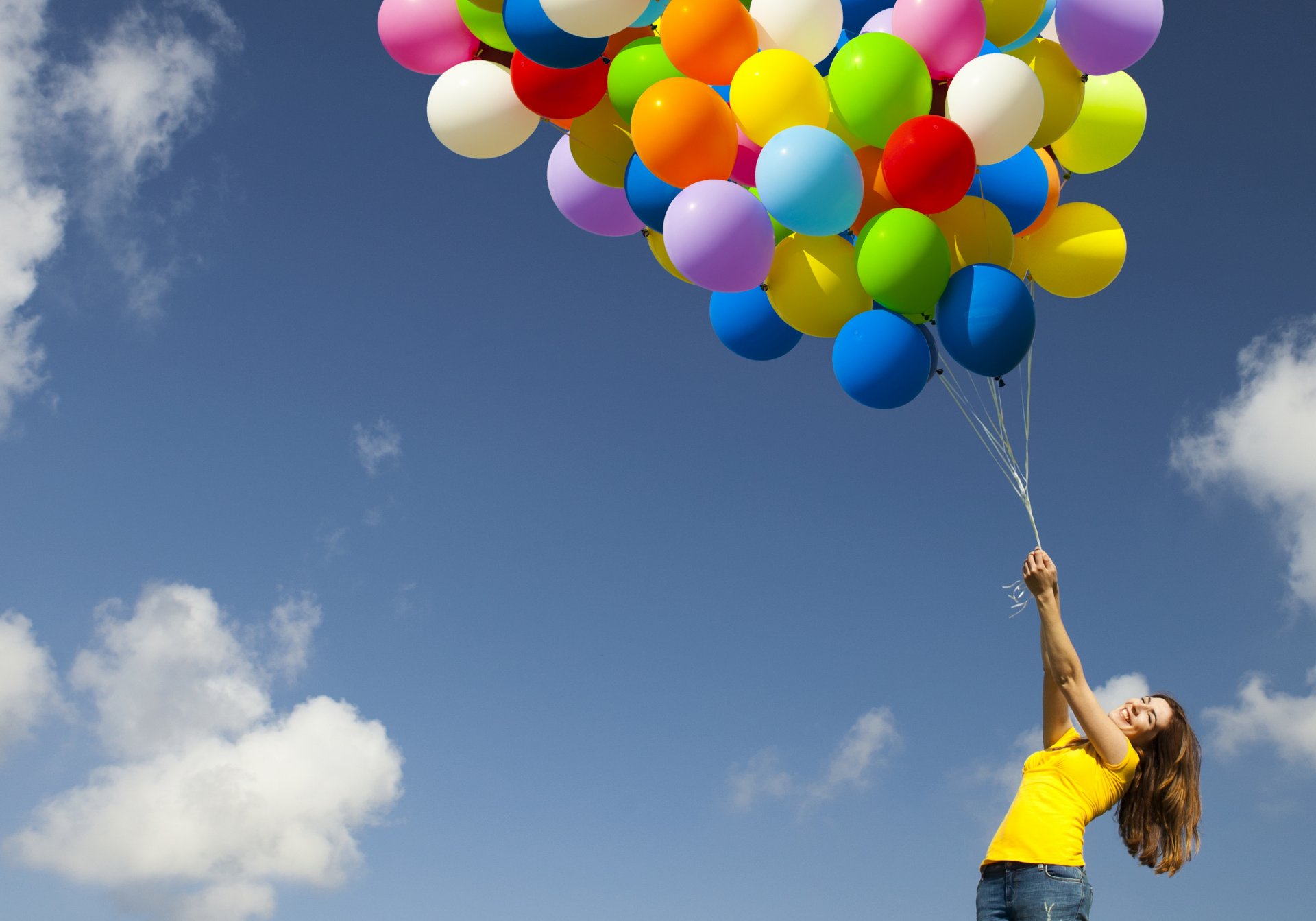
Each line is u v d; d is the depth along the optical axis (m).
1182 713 3.17
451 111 4.55
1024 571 3.16
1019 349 3.99
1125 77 4.54
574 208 5.03
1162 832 3.10
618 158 4.57
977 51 4.09
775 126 3.99
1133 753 3.06
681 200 4.06
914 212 3.94
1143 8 4.07
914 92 3.91
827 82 4.03
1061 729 3.26
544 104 4.34
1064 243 4.47
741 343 4.62
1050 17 4.47
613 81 4.28
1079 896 2.91
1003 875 3.00
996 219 4.14
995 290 3.95
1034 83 3.91
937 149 3.78
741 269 4.09
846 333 4.11
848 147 3.94
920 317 4.09
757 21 4.18
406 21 4.58
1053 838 2.97
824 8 4.12
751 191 4.44
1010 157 4.16
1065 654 3.05
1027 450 4.11
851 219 3.99
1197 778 3.13
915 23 4.01
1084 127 4.49
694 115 3.95
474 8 4.30
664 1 4.37
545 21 4.05
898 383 4.09
